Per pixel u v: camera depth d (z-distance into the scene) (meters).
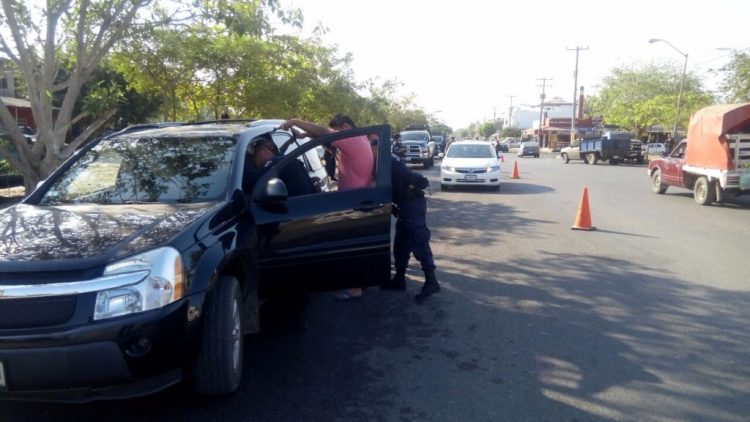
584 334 5.51
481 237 10.45
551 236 10.58
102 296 3.38
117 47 13.08
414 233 6.47
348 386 4.37
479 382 4.46
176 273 3.62
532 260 8.59
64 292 3.35
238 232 4.36
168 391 4.26
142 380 3.50
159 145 5.31
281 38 16.42
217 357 3.92
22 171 9.69
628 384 4.44
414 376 4.56
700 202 15.77
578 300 6.59
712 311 6.22
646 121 49.91
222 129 5.61
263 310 6.16
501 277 7.60
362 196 5.15
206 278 3.79
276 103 16.14
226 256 4.03
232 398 4.16
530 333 5.52
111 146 5.40
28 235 3.86
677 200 16.67
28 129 22.56
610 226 11.77
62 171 5.16
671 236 10.68
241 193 4.78
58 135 9.46
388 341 5.30
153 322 3.45
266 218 4.80
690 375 4.61
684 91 51.19
